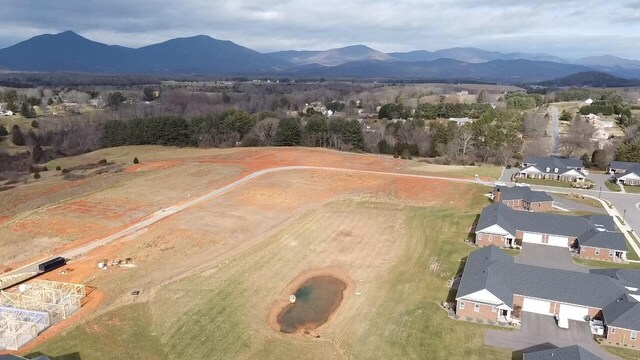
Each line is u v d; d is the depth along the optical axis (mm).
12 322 40844
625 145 107500
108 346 40156
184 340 41250
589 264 54781
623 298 42156
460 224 68188
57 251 58469
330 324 44531
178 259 56469
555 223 60812
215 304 46875
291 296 49500
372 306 47312
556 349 35188
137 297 47656
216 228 66125
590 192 83250
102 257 56562
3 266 54625
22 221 67875
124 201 77188
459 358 38250
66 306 45000
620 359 37500
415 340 40906
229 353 39656
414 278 52719
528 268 46969
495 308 43125
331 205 76875
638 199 79375
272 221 69750
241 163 105812
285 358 39094
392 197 80625
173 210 73312
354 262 57844
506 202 74438
